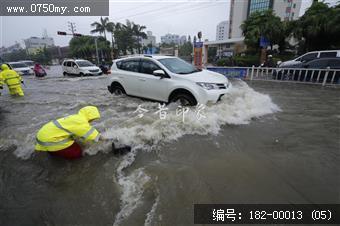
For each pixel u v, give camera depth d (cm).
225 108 474
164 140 356
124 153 321
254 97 588
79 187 253
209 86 458
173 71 512
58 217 211
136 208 212
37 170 294
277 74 1020
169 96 515
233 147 329
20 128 454
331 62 885
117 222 197
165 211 206
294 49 2405
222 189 234
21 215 218
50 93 872
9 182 272
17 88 827
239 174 259
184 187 239
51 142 287
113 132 385
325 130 388
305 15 1848
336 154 300
